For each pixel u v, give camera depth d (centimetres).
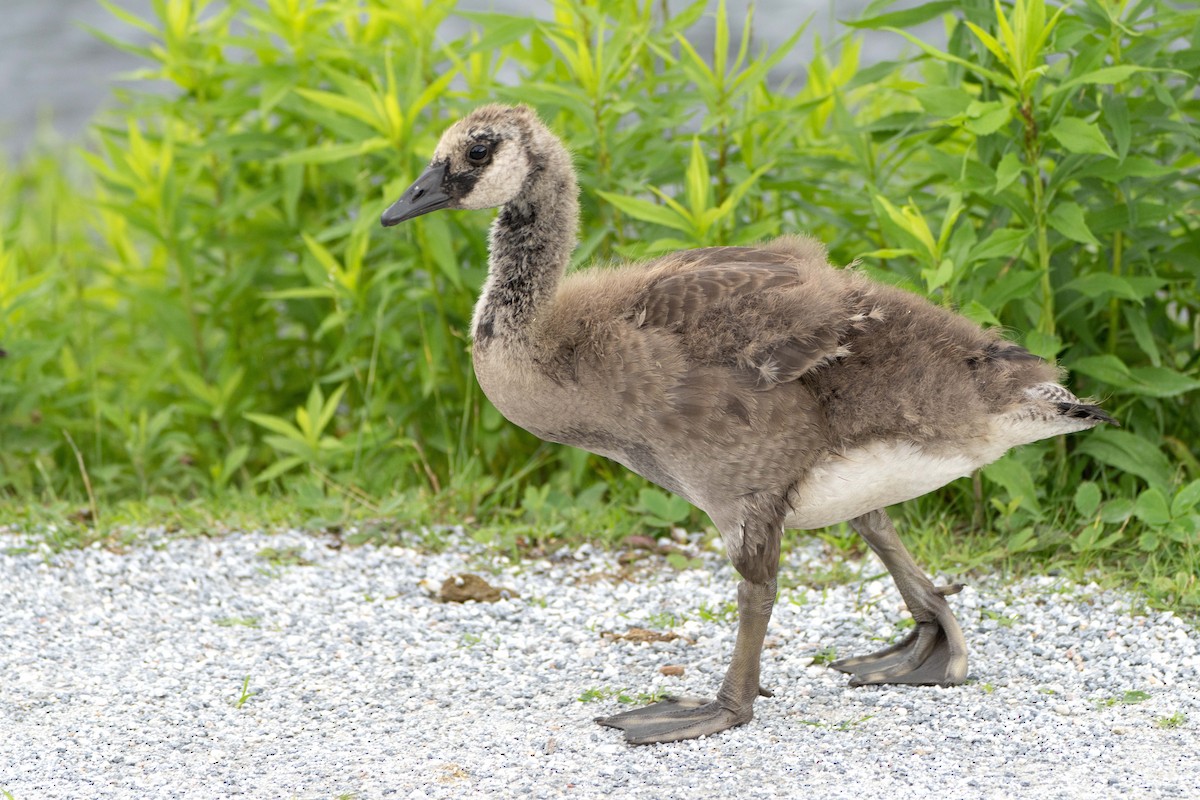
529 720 893
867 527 948
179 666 977
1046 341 1093
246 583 1125
